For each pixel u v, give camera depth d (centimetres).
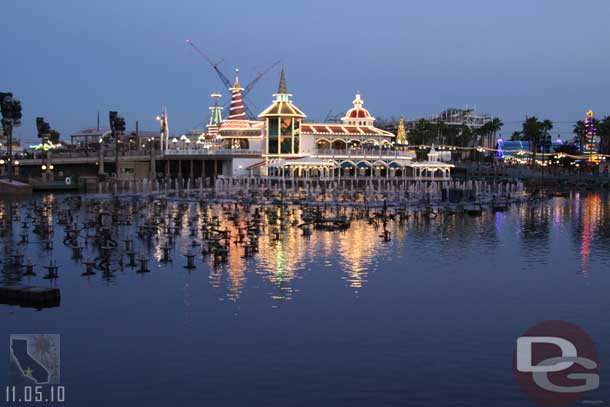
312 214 10044
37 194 14838
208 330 4075
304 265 6175
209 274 5706
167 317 4350
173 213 10788
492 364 3538
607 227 9538
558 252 7131
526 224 9881
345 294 5025
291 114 18600
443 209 11925
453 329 4128
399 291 5147
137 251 6881
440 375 3381
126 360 3559
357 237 8138
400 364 3528
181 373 3388
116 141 17688
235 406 3022
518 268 6150
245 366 3481
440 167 18325
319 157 17638
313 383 3272
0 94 15500
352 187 15975
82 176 16962
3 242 7488
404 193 14062
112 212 10444
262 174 18588
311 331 4069
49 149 18025
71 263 6181
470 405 3048
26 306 4600
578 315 4469
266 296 4931
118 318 4319
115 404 3042
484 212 11831
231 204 12500
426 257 6719
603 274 5872
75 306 4609
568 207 13025
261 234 8325
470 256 6812
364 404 3047
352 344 3831
